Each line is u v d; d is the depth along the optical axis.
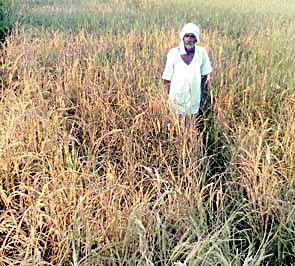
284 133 5.72
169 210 4.11
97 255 3.57
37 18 11.95
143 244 3.60
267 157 4.54
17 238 3.84
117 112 6.19
